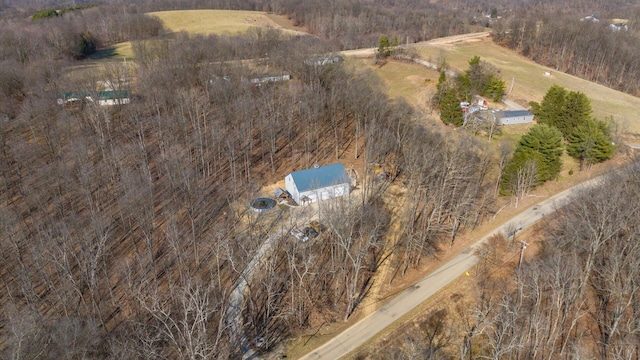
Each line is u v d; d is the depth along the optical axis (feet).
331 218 222.07
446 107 334.65
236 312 199.31
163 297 203.82
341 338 191.83
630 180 242.17
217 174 294.05
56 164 271.49
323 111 350.23
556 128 319.47
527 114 357.00
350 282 217.97
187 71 377.91
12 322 165.68
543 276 200.75
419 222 253.44
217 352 177.88
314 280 217.56
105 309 198.18
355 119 336.08
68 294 201.67
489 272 225.76
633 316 187.73
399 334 193.36
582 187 278.87
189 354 155.53
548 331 188.44
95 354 170.19
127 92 352.69
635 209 207.00
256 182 287.48
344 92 351.25
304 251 217.97
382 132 313.32
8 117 322.55
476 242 247.91
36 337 164.66
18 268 209.97
